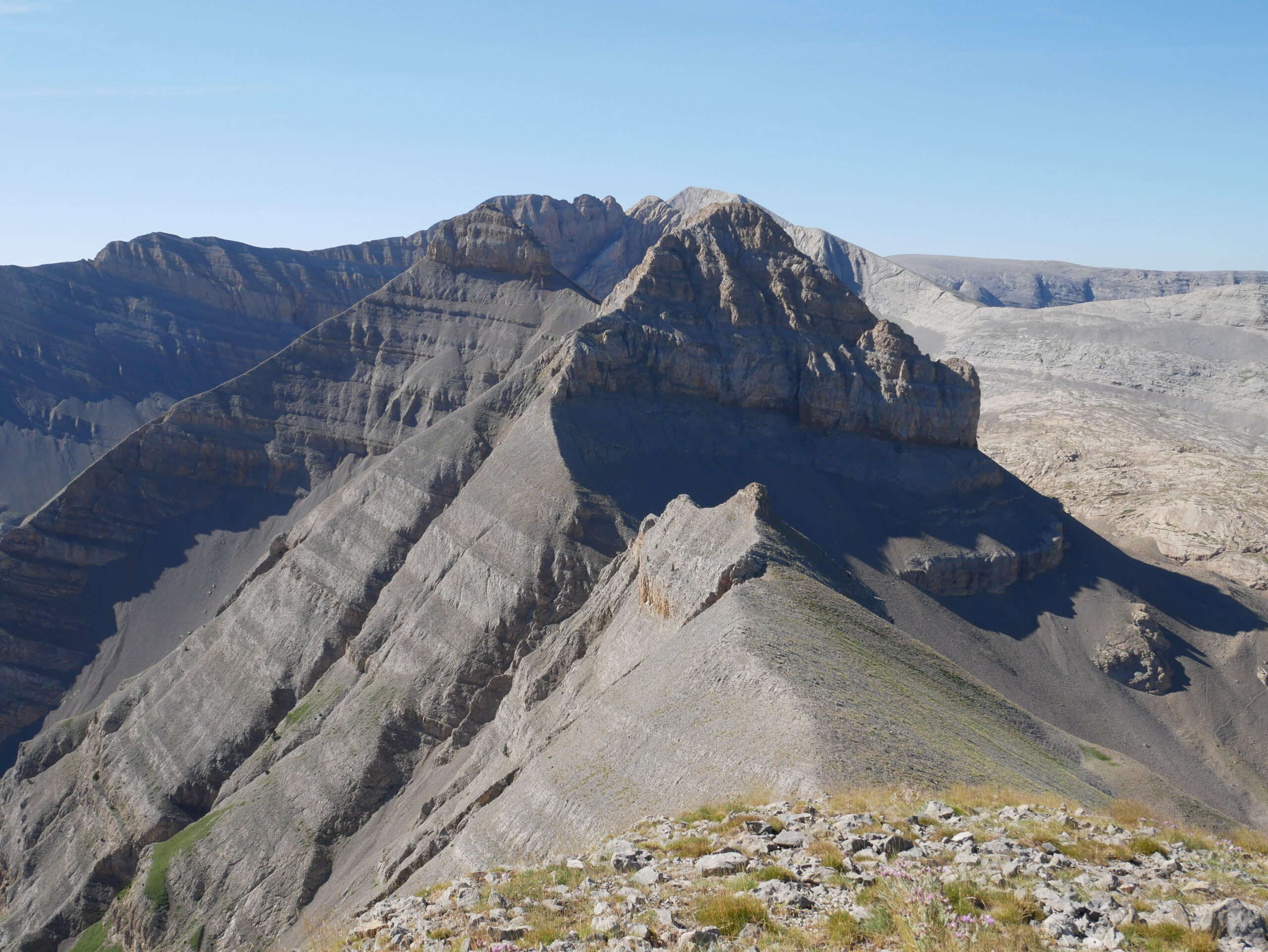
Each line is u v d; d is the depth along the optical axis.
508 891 22.73
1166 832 24.33
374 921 23.36
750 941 17.70
